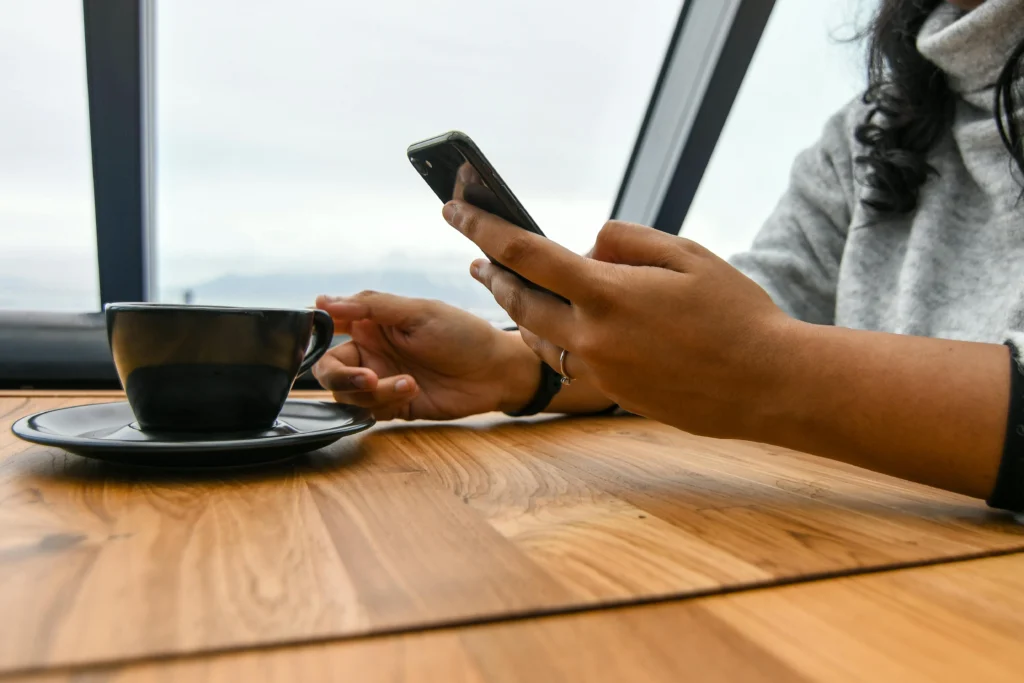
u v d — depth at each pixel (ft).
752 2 4.94
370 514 1.36
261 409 1.84
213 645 0.81
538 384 2.73
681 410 1.69
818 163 3.60
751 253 3.51
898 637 0.93
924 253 2.95
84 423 1.91
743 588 1.07
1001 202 2.74
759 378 1.59
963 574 1.18
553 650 0.85
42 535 1.17
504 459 1.95
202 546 1.14
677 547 1.23
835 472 1.94
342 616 0.90
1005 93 2.43
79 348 4.04
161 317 1.67
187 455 1.53
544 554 1.17
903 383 1.55
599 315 1.62
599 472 1.83
